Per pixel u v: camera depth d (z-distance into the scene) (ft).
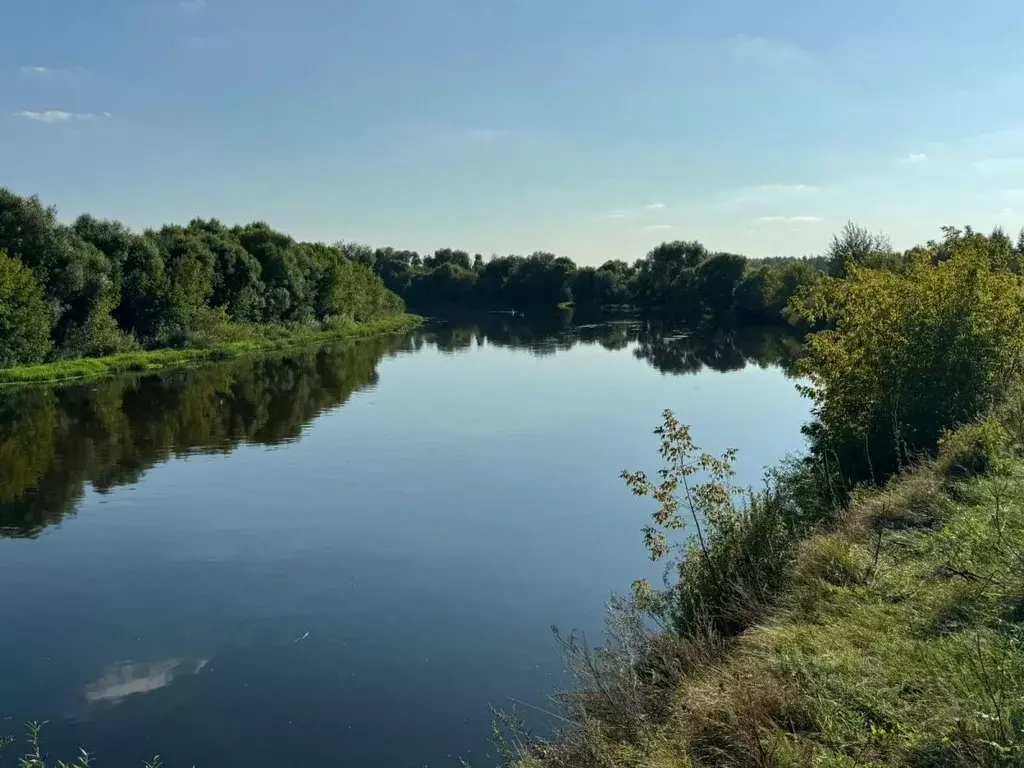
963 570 20.72
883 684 16.17
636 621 26.43
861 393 41.01
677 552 36.99
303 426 80.33
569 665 26.73
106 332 134.00
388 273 413.18
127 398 98.37
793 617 21.94
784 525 29.53
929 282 40.42
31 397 98.58
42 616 35.70
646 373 123.44
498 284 385.70
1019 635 16.65
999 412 36.42
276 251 196.85
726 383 109.40
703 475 53.62
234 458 66.03
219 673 30.37
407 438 73.77
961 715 13.92
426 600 36.68
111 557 43.06
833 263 179.22
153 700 28.48
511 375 123.44
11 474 60.70
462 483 57.26
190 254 157.89
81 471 61.77
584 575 39.19
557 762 20.13
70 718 27.37
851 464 40.09
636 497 52.70
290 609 36.11
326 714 27.40
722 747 16.35
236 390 106.32
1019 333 40.24
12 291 112.68
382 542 44.75
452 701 28.07
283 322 199.41
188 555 43.24
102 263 132.16
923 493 29.32
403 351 169.89
